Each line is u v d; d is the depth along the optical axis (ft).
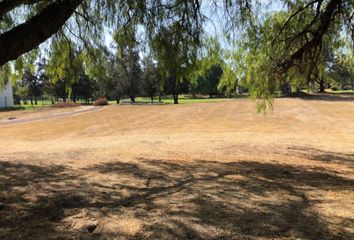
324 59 36.27
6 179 21.84
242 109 105.81
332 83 83.71
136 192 18.99
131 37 25.58
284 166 26.63
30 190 19.39
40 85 233.14
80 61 27.91
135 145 38.99
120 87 187.73
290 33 32.68
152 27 24.99
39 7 23.72
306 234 13.29
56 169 24.71
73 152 32.78
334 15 29.37
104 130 73.10
